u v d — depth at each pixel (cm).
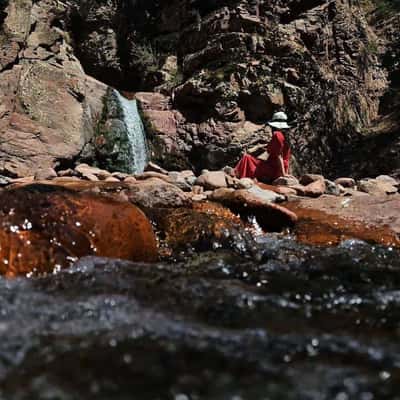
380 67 2038
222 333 346
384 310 417
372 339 350
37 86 1523
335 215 783
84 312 380
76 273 483
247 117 1695
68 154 1495
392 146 1684
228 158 1639
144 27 2036
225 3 1853
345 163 1728
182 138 1708
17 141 1413
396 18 2133
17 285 445
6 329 341
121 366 295
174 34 1966
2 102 1428
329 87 1775
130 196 719
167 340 329
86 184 814
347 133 1800
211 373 288
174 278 479
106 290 436
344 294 461
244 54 1730
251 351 317
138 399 263
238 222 736
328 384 279
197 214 683
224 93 1669
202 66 1805
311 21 1816
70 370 290
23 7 1584
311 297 448
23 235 513
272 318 388
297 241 688
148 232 585
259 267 548
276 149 1136
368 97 1925
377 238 700
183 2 1950
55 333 339
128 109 1739
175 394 267
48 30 1678
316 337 345
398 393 272
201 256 595
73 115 1565
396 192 1080
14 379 281
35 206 536
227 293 439
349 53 1902
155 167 1122
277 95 1667
